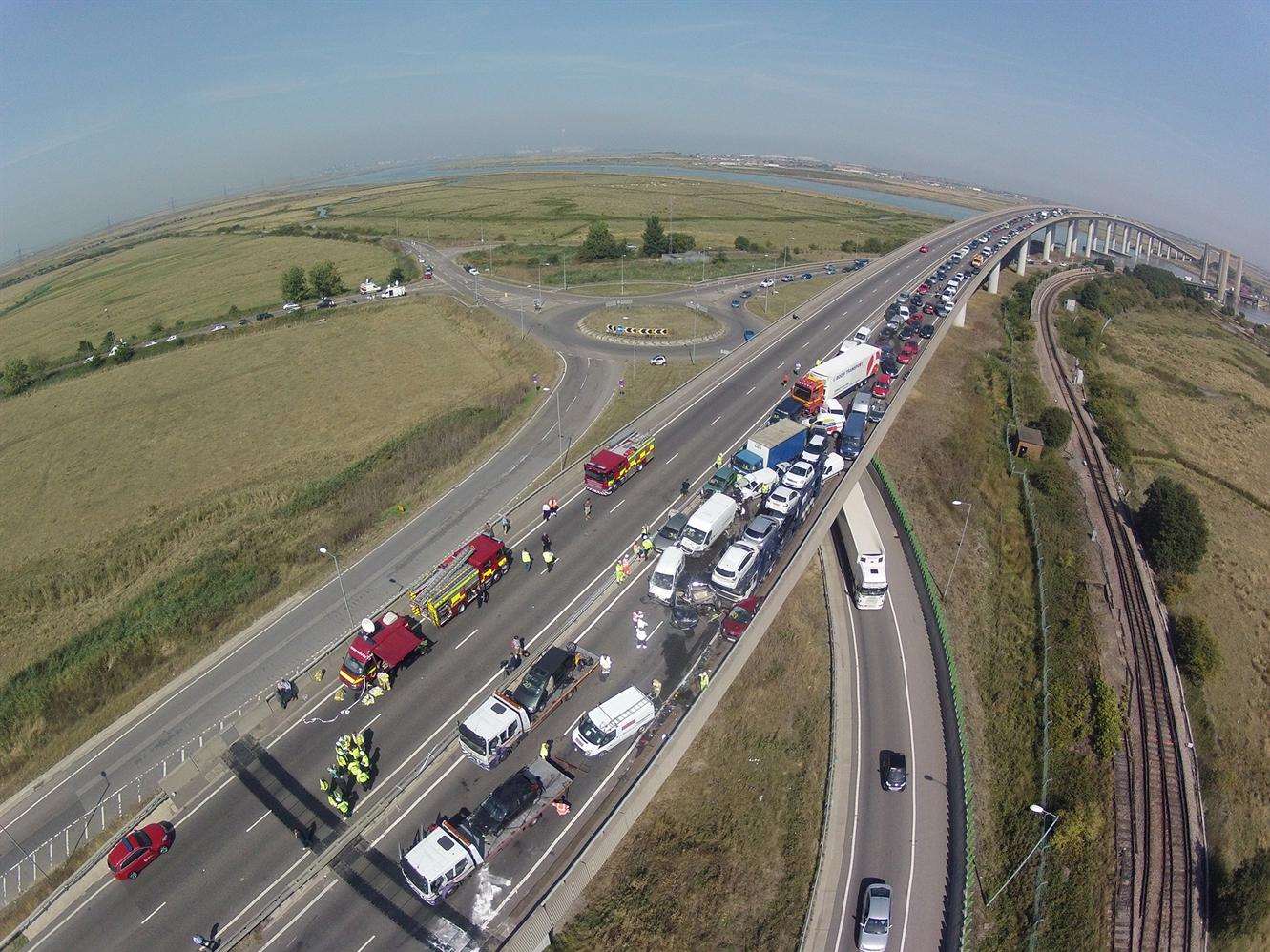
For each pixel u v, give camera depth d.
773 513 55.88
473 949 31.44
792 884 40.94
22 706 52.34
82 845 41.22
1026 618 63.81
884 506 75.56
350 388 109.25
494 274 164.00
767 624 48.56
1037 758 50.84
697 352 110.62
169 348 131.12
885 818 44.97
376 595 61.41
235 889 35.34
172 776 40.66
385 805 37.72
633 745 40.53
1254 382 131.38
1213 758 52.88
